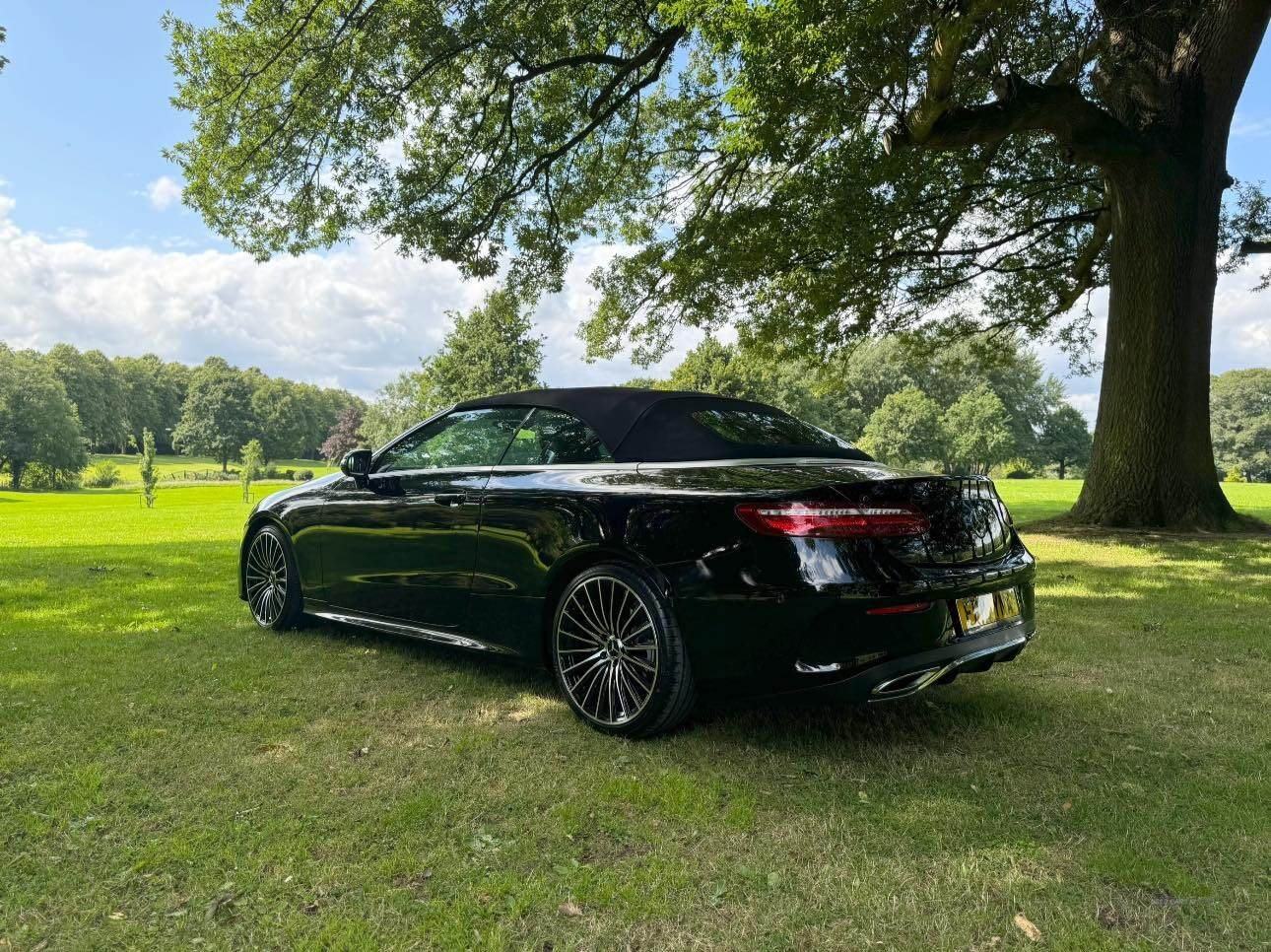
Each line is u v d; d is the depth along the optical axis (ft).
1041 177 45.62
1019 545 11.10
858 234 39.96
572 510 10.66
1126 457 35.40
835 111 29.12
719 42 28.04
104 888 6.38
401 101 38.73
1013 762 9.22
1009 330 55.57
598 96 43.88
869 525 8.96
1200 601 19.40
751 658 9.12
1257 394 324.19
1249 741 9.87
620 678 10.18
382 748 9.56
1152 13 32.91
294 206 39.19
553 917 6.06
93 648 14.28
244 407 421.59
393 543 13.28
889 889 6.45
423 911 6.12
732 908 6.19
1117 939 5.76
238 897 6.29
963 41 24.62
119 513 78.23
